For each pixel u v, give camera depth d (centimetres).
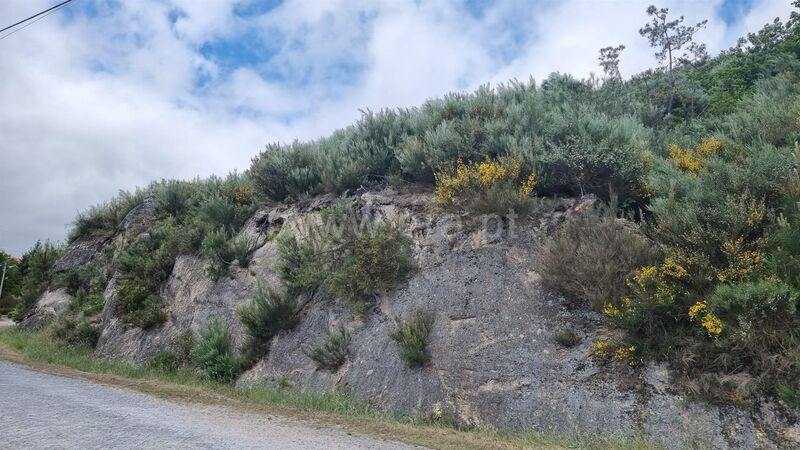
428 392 812
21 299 2288
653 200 906
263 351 1127
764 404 599
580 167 985
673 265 743
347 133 1605
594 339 767
